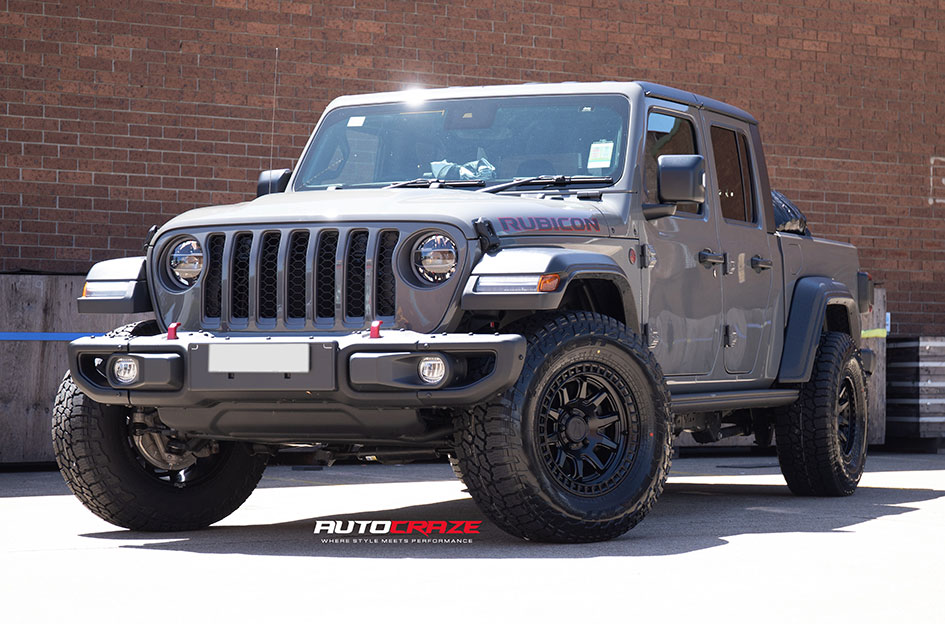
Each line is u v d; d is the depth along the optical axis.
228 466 6.25
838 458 7.75
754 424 8.16
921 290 13.82
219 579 4.44
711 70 12.95
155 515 5.98
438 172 6.44
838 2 13.48
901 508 7.09
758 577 4.45
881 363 12.23
